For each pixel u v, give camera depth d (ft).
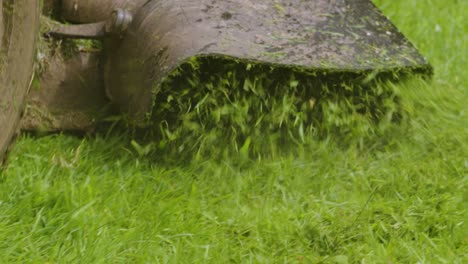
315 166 15.90
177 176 15.38
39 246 12.80
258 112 15.61
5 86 13.16
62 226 13.16
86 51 16.39
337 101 16.03
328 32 15.66
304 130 16.16
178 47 14.51
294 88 15.69
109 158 15.78
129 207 14.12
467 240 13.87
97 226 13.21
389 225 14.10
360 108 16.26
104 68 16.17
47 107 16.07
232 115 15.40
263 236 13.82
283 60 14.69
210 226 13.96
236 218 14.23
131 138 16.24
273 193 15.25
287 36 15.26
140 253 12.93
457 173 15.99
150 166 15.70
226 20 15.11
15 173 14.33
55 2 17.46
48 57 16.08
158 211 14.11
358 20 16.20
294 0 16.05
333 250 13.55
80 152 15.64
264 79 15.55
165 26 14.92
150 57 14.82
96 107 16.34
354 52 15.47
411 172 15.83
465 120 16.88
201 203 14.62
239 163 15.69
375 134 16.49
